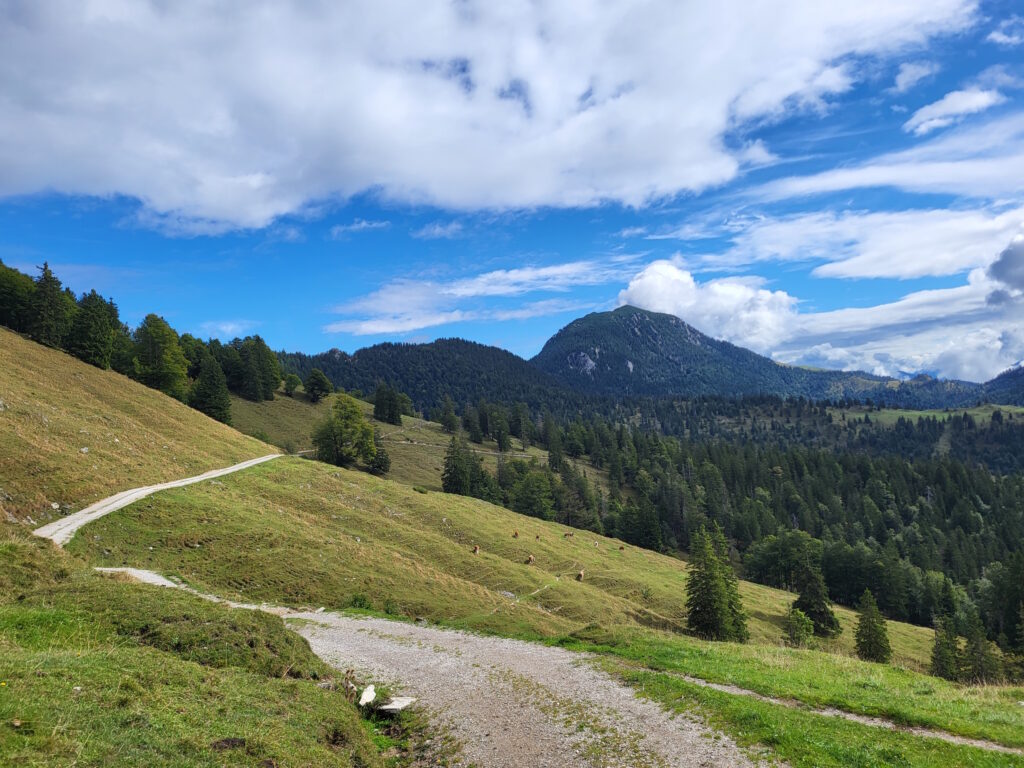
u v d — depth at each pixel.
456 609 46.44
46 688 12.30
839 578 116.94
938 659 65.75
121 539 42.97
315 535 54.66
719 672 22.12
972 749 14.71
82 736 10.77
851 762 13.80
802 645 67.94
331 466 94.12
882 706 17.95
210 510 52.47
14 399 60.03
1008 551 145.12
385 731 18.78
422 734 18.23
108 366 101.06
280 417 146.38
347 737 16.53
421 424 199.00
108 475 54.03
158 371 111.38
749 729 15.91
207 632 20.44
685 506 155.75
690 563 58.53
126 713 12.35
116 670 14.74
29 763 9.24
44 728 10.48
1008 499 177.38
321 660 23.84
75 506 46.25
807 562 85.19
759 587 105.38
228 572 43.12
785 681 21.03
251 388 150.50
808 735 15.30
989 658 66.75
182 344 146.00
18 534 36.72
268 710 15.84
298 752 13.80
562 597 62.03
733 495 177.38
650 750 15.40
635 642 27.72
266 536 50.16
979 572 135.75
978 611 98.44
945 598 106.81
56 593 21.27
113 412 78.38
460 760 16.08
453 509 88.50
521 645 29.27
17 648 15.23
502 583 62.34
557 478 162.00
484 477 136.38
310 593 43.31
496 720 18.67
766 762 14.13
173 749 11.62
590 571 77.62
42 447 51.59
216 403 116.56
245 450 90.31
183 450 76.81
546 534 93.94
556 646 28.75
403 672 24.78
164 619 20.55
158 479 60.19
